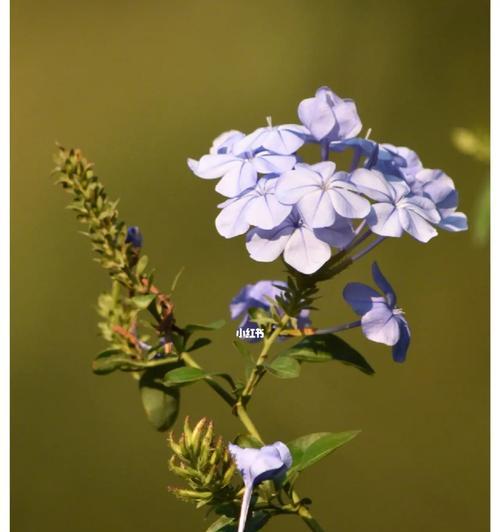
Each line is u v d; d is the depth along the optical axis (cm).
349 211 56
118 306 62
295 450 59
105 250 61
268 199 57
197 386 117
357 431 59
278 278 126
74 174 61
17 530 118
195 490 56
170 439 56
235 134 60
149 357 61
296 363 59
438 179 60
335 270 59
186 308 126
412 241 126
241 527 55
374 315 58
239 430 117
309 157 125
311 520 57
